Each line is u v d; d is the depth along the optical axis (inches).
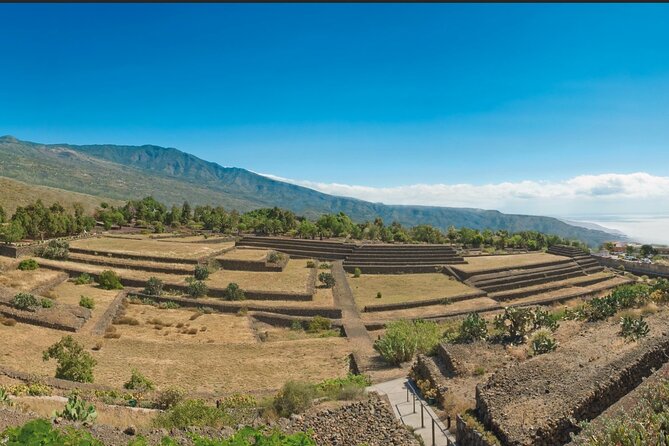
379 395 906.7
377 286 2847.0
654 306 1123.9
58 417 658.8
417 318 2135.8
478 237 4886.8
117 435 614.9
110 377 1200.8
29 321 1584.6
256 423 724.0
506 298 2664.9
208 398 992.9
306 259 3486.7
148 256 2770.7
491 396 704.4
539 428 593.6
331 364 1428.4
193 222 5152.6
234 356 1489.9
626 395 656.4
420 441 678.5
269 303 2246.6
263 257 3051.2
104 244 3166.8
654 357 793.6
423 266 3294.8
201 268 2511.1
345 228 4867.1
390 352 1328.7
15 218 3307.1
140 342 1572.3
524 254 4178.2
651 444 406.3
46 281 2145.7
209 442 565.0
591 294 2768.2
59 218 3595.0
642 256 4404.5
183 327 1843.0
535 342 949.8
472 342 1073.5
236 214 5428.2
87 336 1576.0
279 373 1332.4
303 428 695.7
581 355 809.5
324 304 2267.5
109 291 2212.1
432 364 1011.9
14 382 968.3
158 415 800.3
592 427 474.6
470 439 638.5
